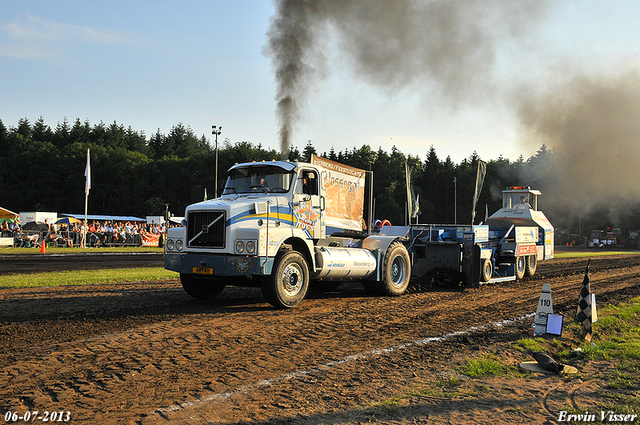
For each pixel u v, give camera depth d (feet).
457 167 315.17
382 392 15.43
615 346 22.16
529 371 18.34
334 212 34.81
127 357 18.52
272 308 30.01
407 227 46.65
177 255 29.96
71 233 113.70
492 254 47.52
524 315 29.96
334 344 21.56
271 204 30.19
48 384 15.28
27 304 29.32
